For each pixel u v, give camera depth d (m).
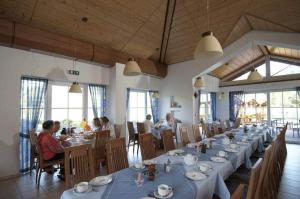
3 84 3.69
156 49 6.04
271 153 2.00
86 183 1.60
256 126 6.39
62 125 4.94
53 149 3.38
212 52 2.41
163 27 5.10
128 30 4.84
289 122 8.01
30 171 3.83
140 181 1.63
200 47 2.29
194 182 1.67
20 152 3.93
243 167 3.53
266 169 1.77
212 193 1.80
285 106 8.14
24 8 3.45
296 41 4.74
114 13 4.20
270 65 8.38
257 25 5.01
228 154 2.65
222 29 5.04
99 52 4.98
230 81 9.52
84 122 4.97
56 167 4.21
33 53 4.18
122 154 2.45
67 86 5.05
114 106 5.64
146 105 7.29
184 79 6.84
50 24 3.93
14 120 3.80
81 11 3.89
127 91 6.40
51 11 3.67
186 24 5.02
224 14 4.57
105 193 1.47
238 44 5.65
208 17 4.71
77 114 5.27
